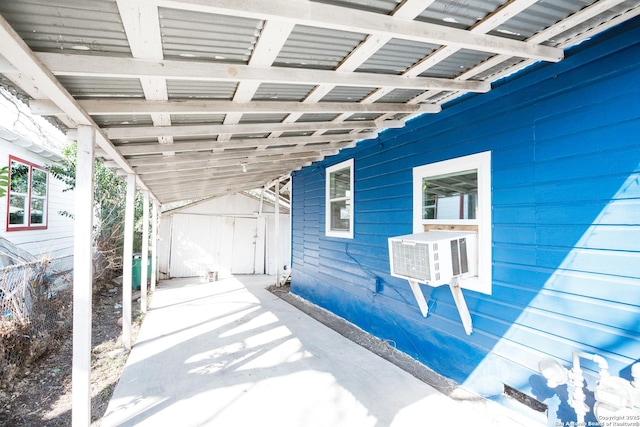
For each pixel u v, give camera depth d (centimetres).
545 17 182
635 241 200
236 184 830
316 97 258
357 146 496
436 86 255
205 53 177
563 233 238
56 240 824
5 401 298
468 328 306
